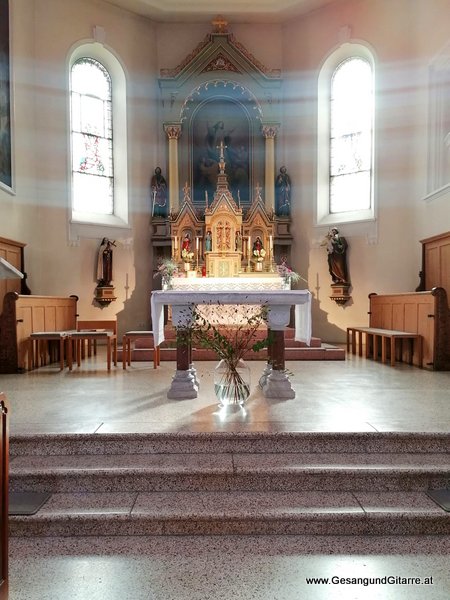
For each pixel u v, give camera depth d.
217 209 10.85
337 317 11.48
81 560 2.93
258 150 12.16
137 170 11.89
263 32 12.33
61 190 10.78
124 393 5.58
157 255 11.93
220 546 3.07
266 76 11.97
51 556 2.97
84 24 11.14
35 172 10.45
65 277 10.82
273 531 3.21
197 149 12.23
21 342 7.28
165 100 11.91
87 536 3.17
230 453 3.88
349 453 3.89
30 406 4.88
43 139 10.59
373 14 11.02
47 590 2.64
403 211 10.68
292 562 2.90
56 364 8.23
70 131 10.97
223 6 11.83
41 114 10.56
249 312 9.07
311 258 11.80
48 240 10.62
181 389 5.31
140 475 3.54
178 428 4.04
